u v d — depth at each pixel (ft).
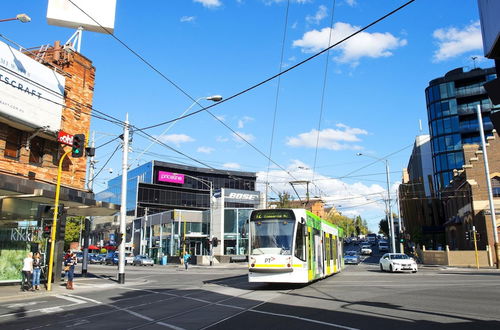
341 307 40.50
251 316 36.45
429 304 41.70
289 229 60.64
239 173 342.44
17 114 63.67
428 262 150.41
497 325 29.94
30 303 50.42
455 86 238.48
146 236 260.62
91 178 97.04
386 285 64.49
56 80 72.43
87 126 81.30
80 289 68.23
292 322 32.83
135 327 32.45
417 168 296.51
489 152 144.25
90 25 80.12
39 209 63.36
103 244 318.04
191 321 34.71
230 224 215.31
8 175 63.98
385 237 426.92
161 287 72.02
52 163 74.43
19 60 64.75
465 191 153.69
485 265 127.75
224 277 95.81
